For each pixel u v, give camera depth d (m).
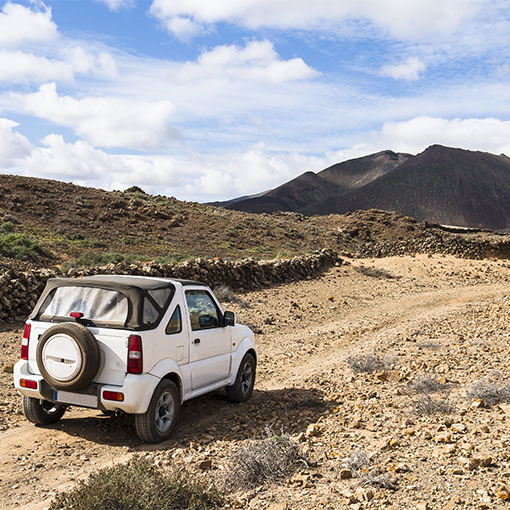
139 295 5.93
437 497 4.13
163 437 6.05
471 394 7.21
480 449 5.11
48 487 4.82
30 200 41.19
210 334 7.06
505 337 12.29
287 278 25.92
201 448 5.71
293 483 4.62
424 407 6.79
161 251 35.97
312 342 13.63
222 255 38.16
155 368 5.95
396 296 23.67
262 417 7.05
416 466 4.82
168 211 48.12
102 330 5.86
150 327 5.93
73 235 35.34
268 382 9.52
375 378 9.09
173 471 4.68
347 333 14.95
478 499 4.03
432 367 9.60
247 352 8.19
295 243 49.16
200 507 4.17
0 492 4.71
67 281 6.30
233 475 4.74
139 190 58.12
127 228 40.97
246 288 22.11
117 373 5.79
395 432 5.96
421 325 15.26
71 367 5.70
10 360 9.75
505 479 4.33
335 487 4.45
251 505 4.21
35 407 6.39
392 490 4.32
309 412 7.21
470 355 10.48
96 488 4.12
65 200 43.53
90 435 6.30
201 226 46.38
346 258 40.25
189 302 6.83
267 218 59.44
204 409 7.52
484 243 41.41
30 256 24.58
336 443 5.70
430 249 43.03
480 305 19.92
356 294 23.55
